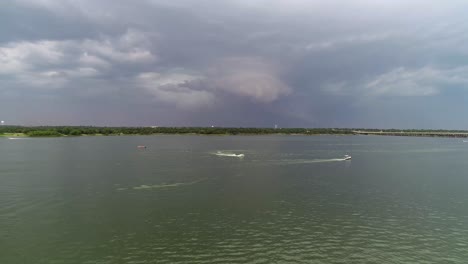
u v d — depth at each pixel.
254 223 59.22
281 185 90.50
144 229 56.16
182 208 67.94
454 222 60.53
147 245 49.91
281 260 45.56
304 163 136.38
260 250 48.44
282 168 121.69
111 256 46.47
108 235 53.56
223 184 91.38
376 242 51.59
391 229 56.88
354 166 129.38
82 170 113.62
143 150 191.50
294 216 63.09
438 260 46.03
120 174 105.62
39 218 61.62
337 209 67.75
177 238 52.44
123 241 51.31
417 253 48.06
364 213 65.19
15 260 45.28
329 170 118.06
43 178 98.25
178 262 44.81
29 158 146.62
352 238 53.00
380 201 74.19
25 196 76.94
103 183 91.50
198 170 115.06
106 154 166.62
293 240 52.00
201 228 56.66
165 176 102.69
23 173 107.06
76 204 70.69
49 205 69.81
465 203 72.75
